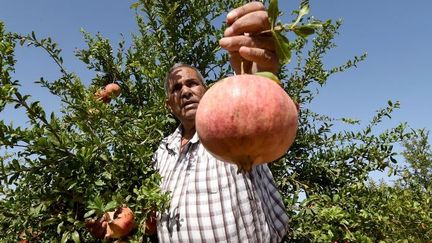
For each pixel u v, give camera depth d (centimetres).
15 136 268
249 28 163
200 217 267
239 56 178
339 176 420
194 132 328
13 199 314
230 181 270
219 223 263
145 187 287
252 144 135
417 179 471
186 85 331
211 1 423
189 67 340
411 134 408
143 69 388
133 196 335
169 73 341
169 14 388
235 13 167
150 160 342
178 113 333
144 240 341
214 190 271
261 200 268
